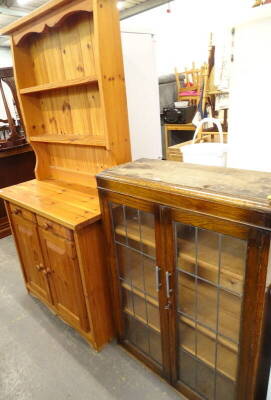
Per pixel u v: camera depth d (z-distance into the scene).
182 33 5.46
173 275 1.21
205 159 1.48
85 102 1.80
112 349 1.76
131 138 1.85
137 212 1.26
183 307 1.27
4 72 2.91
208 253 1.12
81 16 1.58
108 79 1.44
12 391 1.54
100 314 1.68
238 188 0.98
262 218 0.83
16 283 2.45
